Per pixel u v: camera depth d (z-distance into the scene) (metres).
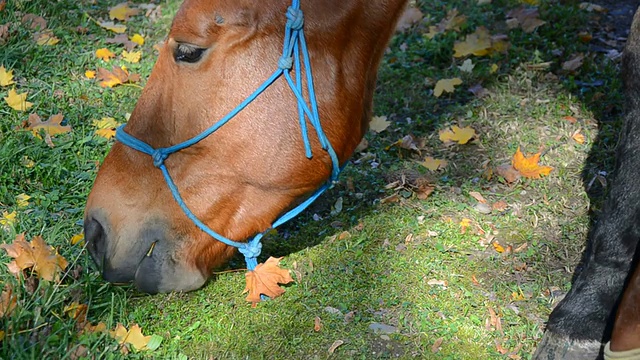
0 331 1.45
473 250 1.76
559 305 1.44
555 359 1.42
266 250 1.74
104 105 2.11
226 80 1.41
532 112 2.17
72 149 1.93
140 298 1.60
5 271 1.60
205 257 1.53
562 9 2.56
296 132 1.44
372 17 1.47
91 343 1.48
